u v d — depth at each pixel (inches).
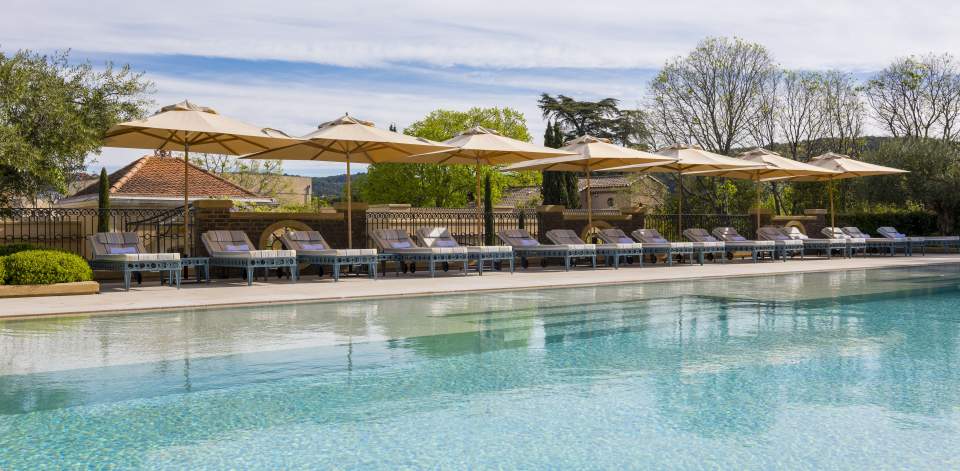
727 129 1322.6
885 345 269.9
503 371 225.1
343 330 305.3
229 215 579.8
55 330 305.4
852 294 451.5
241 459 145.9
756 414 177.3
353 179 2354.8
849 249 847.1
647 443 155.9
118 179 983.0
